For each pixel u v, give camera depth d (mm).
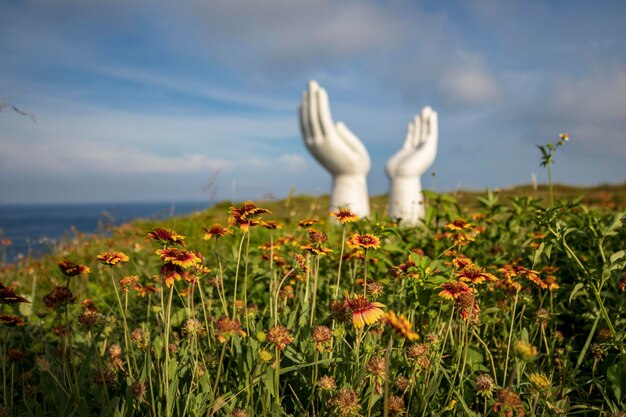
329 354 1882
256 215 2162
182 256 1778
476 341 2523
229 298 3012
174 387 1660
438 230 3951
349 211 2297
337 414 1599
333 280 3406
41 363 1688
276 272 3162
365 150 12195
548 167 3398
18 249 6504
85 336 2393
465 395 1988
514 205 3922
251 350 1767
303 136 12594
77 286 4457
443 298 2014
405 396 1980
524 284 2832
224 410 1730
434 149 12594
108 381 1858
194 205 8086
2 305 1789
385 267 3012
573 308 2990
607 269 2096
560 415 1785
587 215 3176
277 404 1639
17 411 1843
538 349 2486
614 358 1979
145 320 3105
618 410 1880
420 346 1816
